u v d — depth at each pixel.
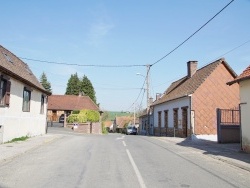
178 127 31.47
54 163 11.12
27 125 22.19
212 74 28.34
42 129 26.95
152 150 16.22
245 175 9.66
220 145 19.69
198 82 29.00
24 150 14.51
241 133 15.91
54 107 53.47
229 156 13.88
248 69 15.53
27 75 23.52
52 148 16.08
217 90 28.27
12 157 12.35
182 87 33.78
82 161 11.68
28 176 8.85
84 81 85.31
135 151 15.46
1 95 17.08
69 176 8.89
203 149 17.14
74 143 19.25
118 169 10.12
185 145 19.80
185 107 29.11
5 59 20.30
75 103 55.16
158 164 11.38
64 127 43.53
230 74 28.69
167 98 36.00
